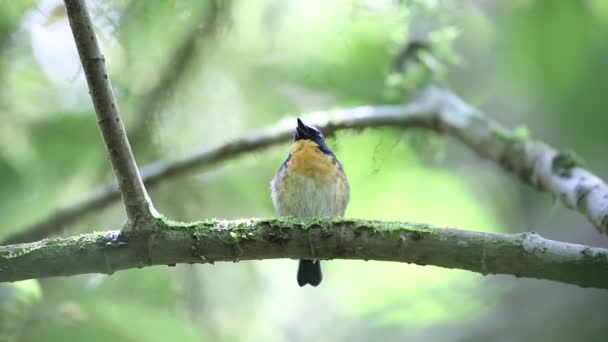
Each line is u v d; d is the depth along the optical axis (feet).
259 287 37.01
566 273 18.79
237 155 34.73
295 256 20.18
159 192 36.24
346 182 31.09
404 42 39.86
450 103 36.04
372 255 19.83
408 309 35.35
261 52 37.81
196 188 36.96
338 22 35.86
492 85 46.34
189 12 31.78
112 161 19.22
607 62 40.40
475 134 33.27
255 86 38.75
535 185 29.91
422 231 19.51
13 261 19.15
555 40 38.14
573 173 27.14
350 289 43.06
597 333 39.17
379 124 35.65
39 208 36.17
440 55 39.86
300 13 35.94
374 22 37.55
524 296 40.96
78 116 36.29
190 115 36.96
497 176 49.70
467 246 19.22
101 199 33.88
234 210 37.22
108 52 33.60
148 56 33.30
